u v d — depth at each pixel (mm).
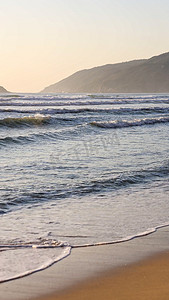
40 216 9086
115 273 6039
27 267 6277
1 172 13391
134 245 7371
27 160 15852
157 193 11570
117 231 8188
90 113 44688
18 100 75938
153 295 5254
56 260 6578
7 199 10227
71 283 5668
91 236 7855
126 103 74438
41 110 43125
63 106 59812
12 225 8406
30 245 7301
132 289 5457
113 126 31391
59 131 26281
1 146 19359
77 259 6641
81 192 11305
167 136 25938
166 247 7281
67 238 7723
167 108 54844
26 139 21938
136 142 22531
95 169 14422
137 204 10352
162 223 8820
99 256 6785
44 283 5672
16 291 5410
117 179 12883
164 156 17672
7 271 6109
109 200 10656
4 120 29469
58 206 9938
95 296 5258
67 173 13602
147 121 35344
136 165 15398
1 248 7125
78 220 8875
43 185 11812
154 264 6426
